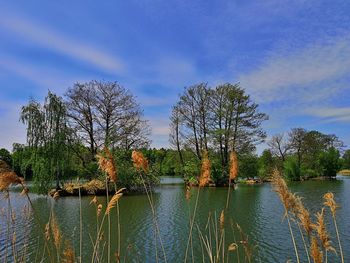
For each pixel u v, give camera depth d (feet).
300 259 43.75
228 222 66.23
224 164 159.33
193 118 168.04
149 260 43.93
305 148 248.11
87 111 142.82
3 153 144.15
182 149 178.19
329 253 45.34
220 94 163.22
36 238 49.03
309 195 113.91
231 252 46.75
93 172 134.92
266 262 42.60
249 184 170.71
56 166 120.47
